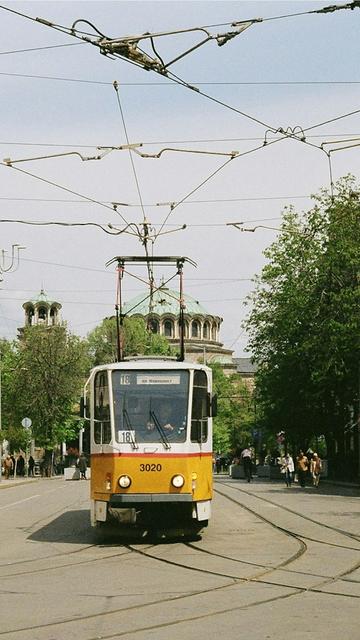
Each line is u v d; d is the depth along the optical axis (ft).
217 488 156.25
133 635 32.27
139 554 57.72
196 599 39.83
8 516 95.25
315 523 80.02
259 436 286.87
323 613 35.68
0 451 201.05
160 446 63.82
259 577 46.21
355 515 89.51
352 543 62.80
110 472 63.98
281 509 98.53
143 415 64.80
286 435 220.23
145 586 43.98
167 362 66.64
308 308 177.99
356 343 160.76
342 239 168.96
